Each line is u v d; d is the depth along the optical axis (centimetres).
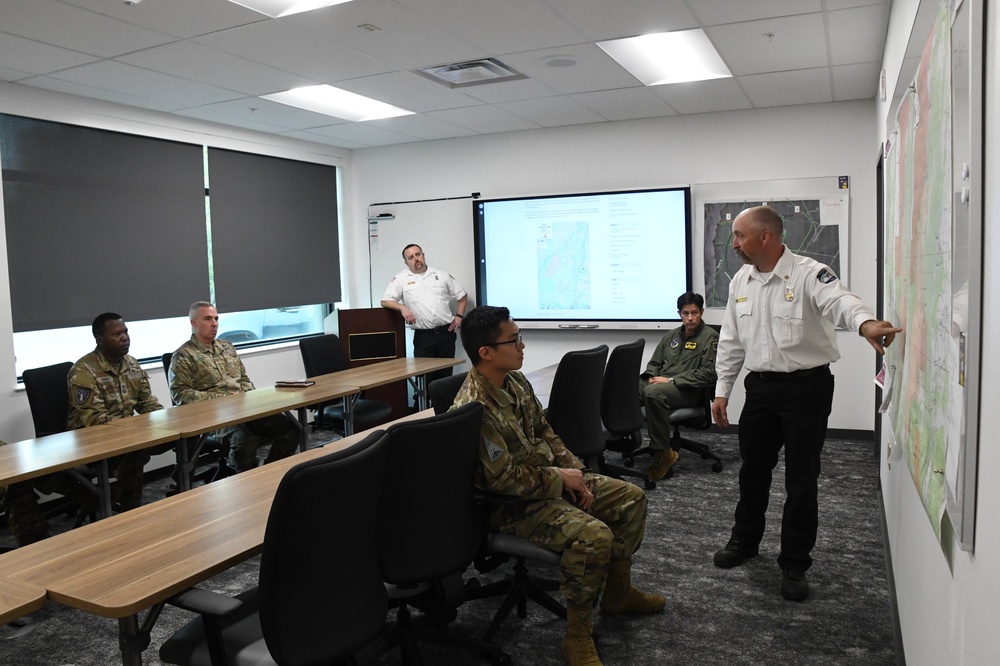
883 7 336
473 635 260
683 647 246
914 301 164
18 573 167
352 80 455
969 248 98
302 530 155
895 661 232
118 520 202
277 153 630
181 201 548
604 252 615
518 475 225
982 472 97
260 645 171
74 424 380
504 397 239
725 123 575
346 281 716
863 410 548
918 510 181
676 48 410
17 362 458
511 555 237
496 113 562
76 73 418
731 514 384
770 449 294
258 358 605
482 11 337
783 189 562
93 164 486
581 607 227
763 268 277
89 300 484
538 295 641
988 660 92
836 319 247
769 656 238
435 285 644
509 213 643
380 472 176
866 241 543
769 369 278
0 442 327
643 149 602
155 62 402
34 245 450
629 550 260
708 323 593
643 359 621
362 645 171
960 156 106
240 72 427
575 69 441
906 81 194
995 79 89
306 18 340
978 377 99
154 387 525
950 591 128
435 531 211
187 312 555
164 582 160
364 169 710
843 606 273
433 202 681
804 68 446
